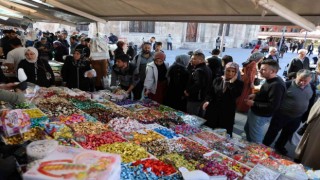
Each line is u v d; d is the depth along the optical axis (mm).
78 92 3797
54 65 6086
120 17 4578
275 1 1882
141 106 3447
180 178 1594
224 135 2725
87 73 4664
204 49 23922
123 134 2303
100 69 6227
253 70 5910
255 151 2268
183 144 2225
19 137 1922
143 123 2715
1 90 2305
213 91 3543
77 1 3920
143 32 21469
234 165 1918
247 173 1791
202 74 3873
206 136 2521
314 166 2953
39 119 2381
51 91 3572
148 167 1690
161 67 4508
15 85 2842
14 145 1553
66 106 2924
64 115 2639
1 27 15812
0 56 6508
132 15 4227
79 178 1007
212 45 25109
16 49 4797
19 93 2441
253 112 3496
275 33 26484
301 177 1775
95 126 2377
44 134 2053
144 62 5297
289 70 6836
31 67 3891
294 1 1970
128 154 1859
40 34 15883
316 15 2113
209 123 3504
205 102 3648
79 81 4680
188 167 1765
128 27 20453
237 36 27984
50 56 8359
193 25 23969
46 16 6891
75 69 4652
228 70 3344
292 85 3816
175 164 1784
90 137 2098
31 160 1275
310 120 3104
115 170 1121
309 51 17797
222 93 3398
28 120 2066
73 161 1133
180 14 3453
